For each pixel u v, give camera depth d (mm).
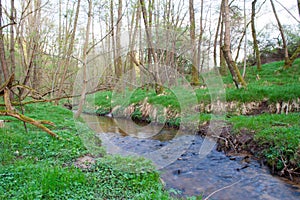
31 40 11539
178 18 13570
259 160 5035
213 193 3797
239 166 4875
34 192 2977
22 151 4730
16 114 5078
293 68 12250
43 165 3938
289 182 4129
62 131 6492
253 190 3900
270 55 17844
